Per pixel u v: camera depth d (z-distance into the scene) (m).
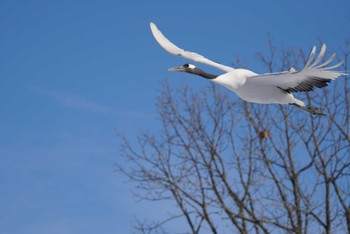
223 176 16.86
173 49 12.30
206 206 16.77
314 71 9.91
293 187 16.52
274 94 11.02
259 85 10.91
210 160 17.12
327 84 10.38
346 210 16.08
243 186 16.83
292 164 16.80
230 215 16.20
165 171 17.47
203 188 16.75
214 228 16.72
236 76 11.06
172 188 17.11
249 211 16.08
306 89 10.77
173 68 12.69
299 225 15.85
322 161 16.52
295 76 10.26
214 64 11.88
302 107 11.73
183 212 16.95
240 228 16.23
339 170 16.27
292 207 16.14
